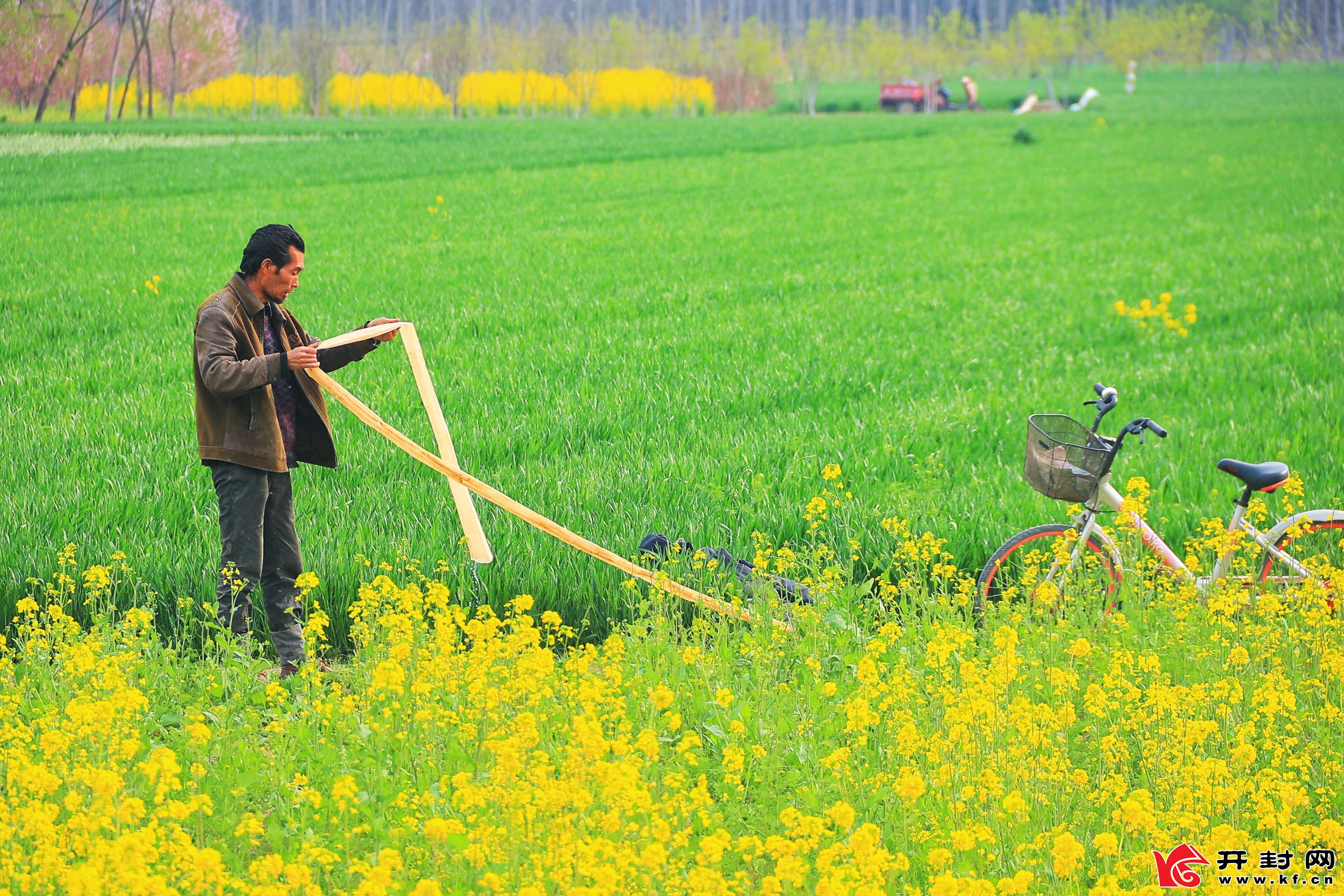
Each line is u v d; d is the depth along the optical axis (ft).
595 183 301.43
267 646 55.16
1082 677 48.52
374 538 64.59
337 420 89.51
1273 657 47.21
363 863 32.04
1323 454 79.36
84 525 66.54
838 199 268.41
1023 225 223.51
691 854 35.35
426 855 34.50
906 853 35.32
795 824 31.89
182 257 182.70
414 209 248.11
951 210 247.09
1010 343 124.88
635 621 55.42
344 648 57.72
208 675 47.75
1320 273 161.89
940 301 149.38
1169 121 478.59
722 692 42.50
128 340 126.41
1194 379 106.01
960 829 36.50
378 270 173.06
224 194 266.16
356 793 36.42
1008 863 34.58
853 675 49.21
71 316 138.00
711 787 40.93
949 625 49.90
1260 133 408.67
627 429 89.81
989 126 499.10
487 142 426.92
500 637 48.52
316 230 215.51
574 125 549.13
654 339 125.70
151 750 42.09
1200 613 51.55
